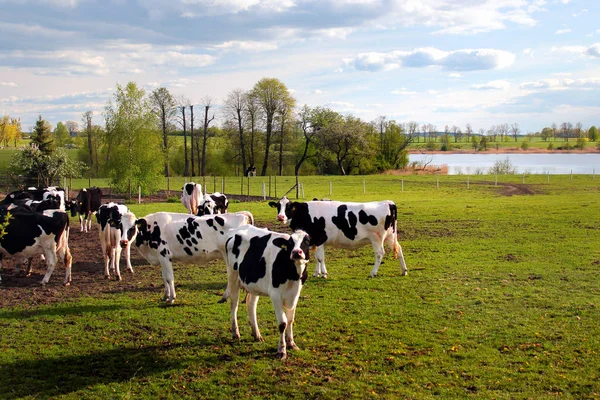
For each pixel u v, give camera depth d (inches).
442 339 370.6
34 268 631.8
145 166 1722.4
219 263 641.6
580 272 544.4
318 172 3378.4
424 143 6865.2
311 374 321.1
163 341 381.4
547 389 294.8
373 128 3410.4
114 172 1717.5
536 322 398.0
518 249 676.1
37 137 2874.0
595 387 294.2
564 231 801.6
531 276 534.0
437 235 810.8
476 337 372.8
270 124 3051.2
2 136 4298.7
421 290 496.4
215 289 519.8
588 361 327.0
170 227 478.3
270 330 399.9
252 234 370.9
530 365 324.2
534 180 2156.7
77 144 3841.0
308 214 566.9
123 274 599.2
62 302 482.6
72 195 1630.2
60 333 399.9
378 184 2108.8
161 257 478.6
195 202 964.6
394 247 565.9
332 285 526.0
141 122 1720.0
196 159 3373.5
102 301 484.4
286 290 343.6
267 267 346.3
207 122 3061.0
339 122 3147.1
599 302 440.1
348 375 318.3
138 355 356.8
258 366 333.7
